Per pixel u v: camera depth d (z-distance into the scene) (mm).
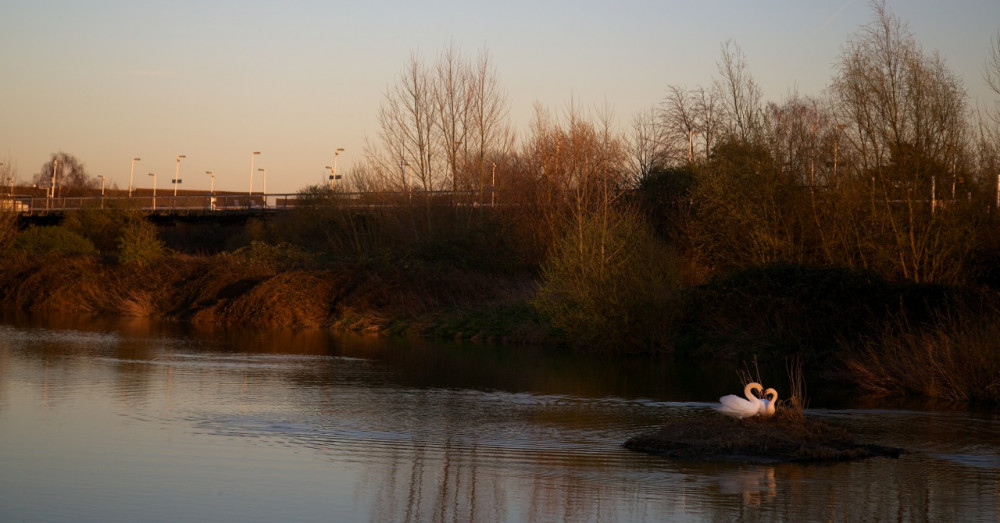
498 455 13805
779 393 21078
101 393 19016
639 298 29406
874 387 21422
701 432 14742
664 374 24375
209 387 20438
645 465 13133
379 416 17109
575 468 12945
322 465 12977
